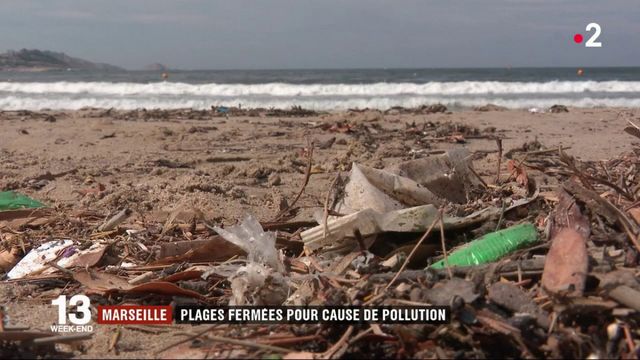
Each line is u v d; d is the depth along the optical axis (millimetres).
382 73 69375
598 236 3566
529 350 2623
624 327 2645
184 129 11766
